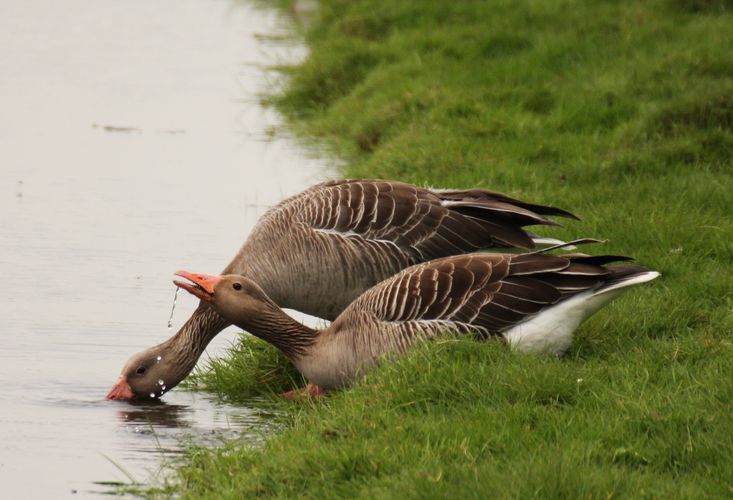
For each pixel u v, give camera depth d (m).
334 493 9.09
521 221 13.64
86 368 13.20
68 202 19.34
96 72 29.14
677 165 17.47
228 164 21.66
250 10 38.34
